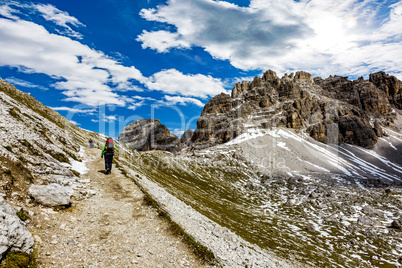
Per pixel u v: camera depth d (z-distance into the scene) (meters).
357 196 109.06
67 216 13.72
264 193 118.94
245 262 17.42
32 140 21.88
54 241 10.70
